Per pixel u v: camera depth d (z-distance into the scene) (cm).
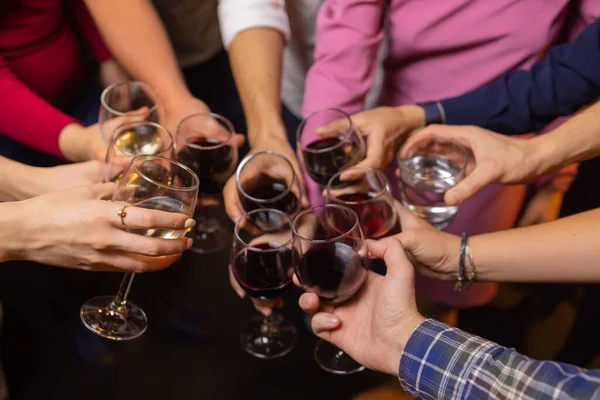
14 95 118
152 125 106
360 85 121
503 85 117
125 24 129
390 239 95
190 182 94
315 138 114
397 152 118
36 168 107
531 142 109
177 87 127
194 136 112
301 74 144
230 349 106
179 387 102
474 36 118
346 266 92
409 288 92
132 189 91
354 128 107
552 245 100
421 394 89
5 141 129
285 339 108
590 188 151
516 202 134
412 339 90
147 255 92
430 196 105
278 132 117
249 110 121
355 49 118
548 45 122
